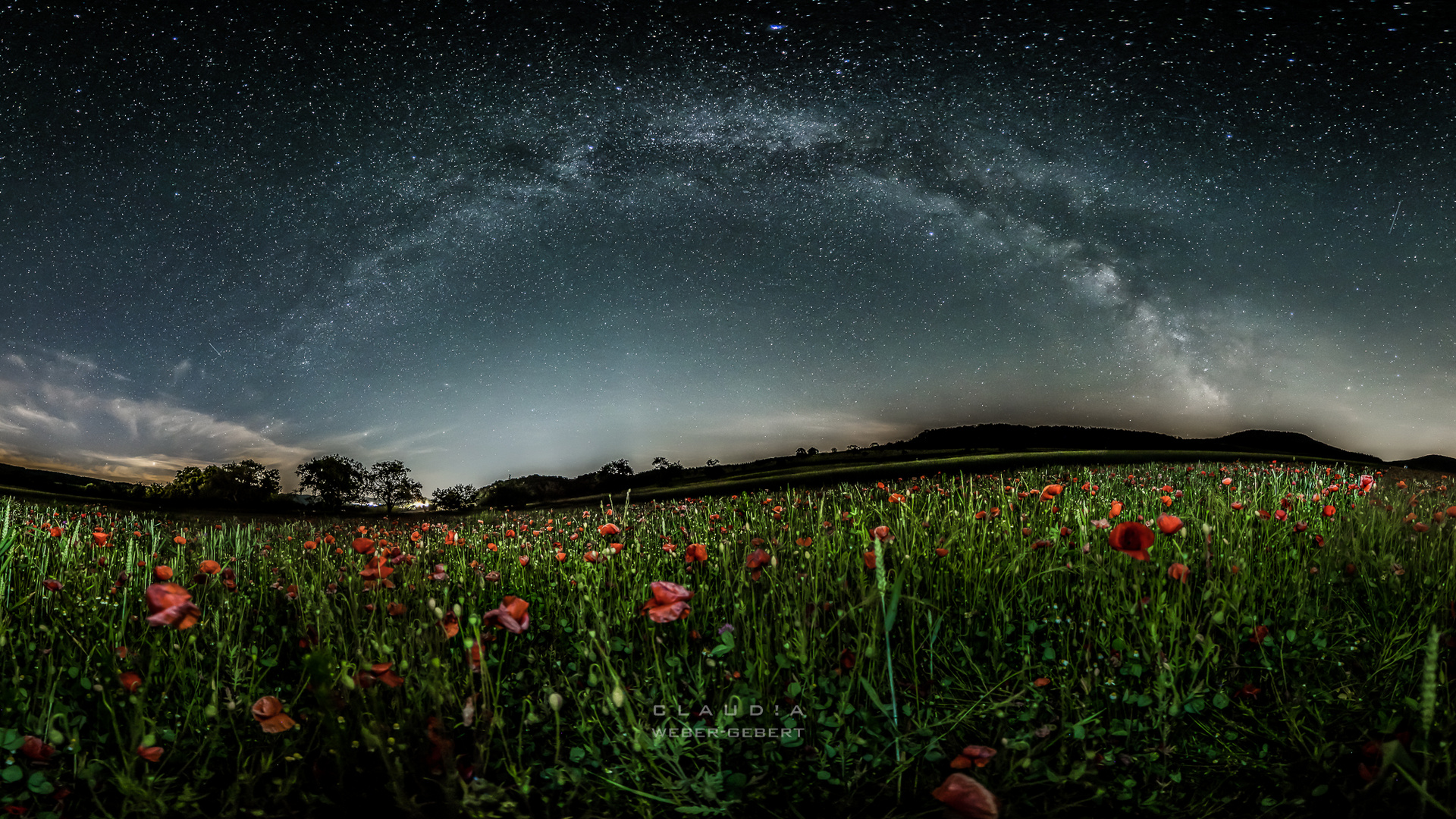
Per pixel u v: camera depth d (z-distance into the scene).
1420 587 3.98
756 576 3.84
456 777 2.19
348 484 42.34
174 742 2.57
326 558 6.34
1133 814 2.30
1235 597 3.52
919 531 5.33
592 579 4.26
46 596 4.12
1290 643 3.35
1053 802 2.36
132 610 4.11
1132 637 3.44
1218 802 2.35
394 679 2.55
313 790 2.39
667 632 3.57
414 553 6.69
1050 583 4.17
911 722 2.72
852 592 3.89
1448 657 3.04
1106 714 2.90
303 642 3.42
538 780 2.48
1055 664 3.25
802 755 2.57
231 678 3.21
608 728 2.73
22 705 2.53
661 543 5.91
